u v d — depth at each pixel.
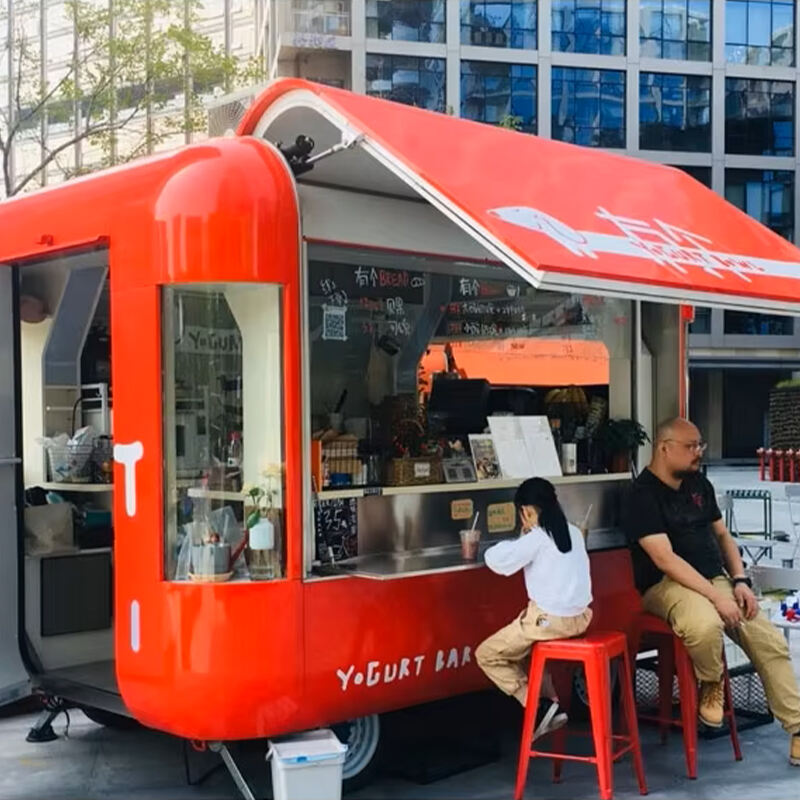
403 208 4.45
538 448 5.00
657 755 4.80
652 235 4.21
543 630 4.06
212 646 3.63
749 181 31.33
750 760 4.73
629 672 4.32
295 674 3.72
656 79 30.48
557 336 5.33
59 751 4.90
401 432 4.50
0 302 4.51
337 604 3.85
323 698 3.81
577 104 29.80
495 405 5.03
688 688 4.52
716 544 4.85
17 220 4.47
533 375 5.22
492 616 4.41
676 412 5.71
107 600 5.04
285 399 3.76
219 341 3.80
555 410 5.31
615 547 5.05
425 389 4.70
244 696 3.65
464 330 4.86
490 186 3.79
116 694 4.29
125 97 15.88
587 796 4.26
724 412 31.27
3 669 4.49
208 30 31.45
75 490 4.97
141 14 15.59
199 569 3.69
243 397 3.81
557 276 3.21
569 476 5.16
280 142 4.21
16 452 4.54
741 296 3.92
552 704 4.35
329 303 4.22
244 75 16.25
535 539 4.09
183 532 3.77
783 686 4.65
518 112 29.05
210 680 3.63
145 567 3.77
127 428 3.85
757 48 31.16
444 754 4.73
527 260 3.21
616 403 5.61
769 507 11.08
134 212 3.88
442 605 4.19
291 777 3.63
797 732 4.63
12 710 5.56
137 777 4.53
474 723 5.23
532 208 3.78
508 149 4.39
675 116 30.77
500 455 4.80
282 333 3.78
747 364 30.44
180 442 3.79
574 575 4.08
